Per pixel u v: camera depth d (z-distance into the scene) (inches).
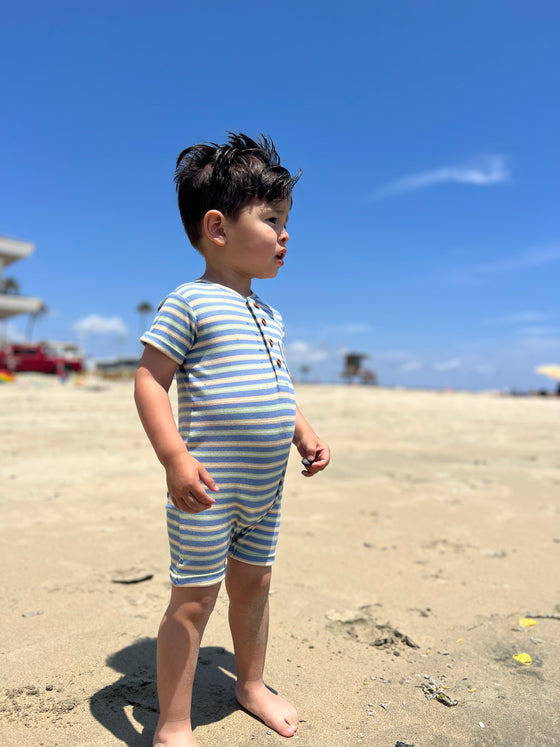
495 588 106.0
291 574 110.0
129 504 154.4
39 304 1443.2
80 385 702.5
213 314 60.5
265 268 65.0
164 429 57.1
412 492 181.6
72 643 80.4
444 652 82.2
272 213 63.6
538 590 105.6
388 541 132.0
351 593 102.0
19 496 159.3
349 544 129.1
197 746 58.4
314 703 68.9
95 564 110.0
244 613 66.3
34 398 476.1
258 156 64.3
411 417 430.0
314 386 949.2
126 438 268.7
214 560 58.5
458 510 160.6
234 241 63.4
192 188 64.4
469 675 76.1
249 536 65.5
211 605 59.7
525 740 62.5
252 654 67.0
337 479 198.7
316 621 90.7
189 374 60.3
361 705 68.7
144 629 85.1
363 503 166.4
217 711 66.7
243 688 67.7
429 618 93.1
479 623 91.7
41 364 904.3
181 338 59.6
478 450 271.6
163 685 59.1
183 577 57.9
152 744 59.9
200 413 59.1
